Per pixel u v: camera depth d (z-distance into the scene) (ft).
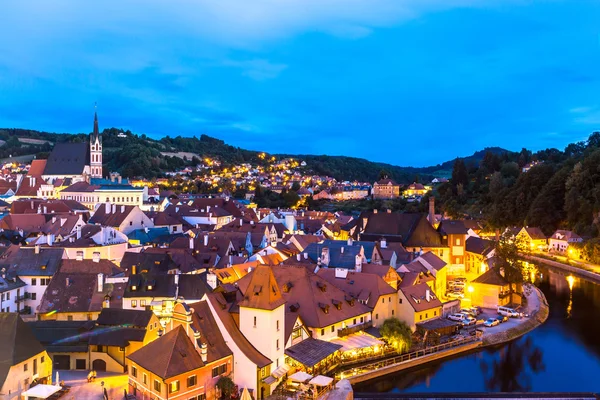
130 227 548.31
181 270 368.07
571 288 477.36
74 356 253.44
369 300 305.53
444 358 293.23
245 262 390.42
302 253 389.39
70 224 503.20
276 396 224.74
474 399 229.04
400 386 264.93
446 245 504.43
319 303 277.64
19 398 210.59
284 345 244.42
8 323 223.51
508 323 348.79
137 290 305.73
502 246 406.82
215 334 230.89
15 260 350.43
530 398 228.84
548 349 314.55
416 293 326.44
